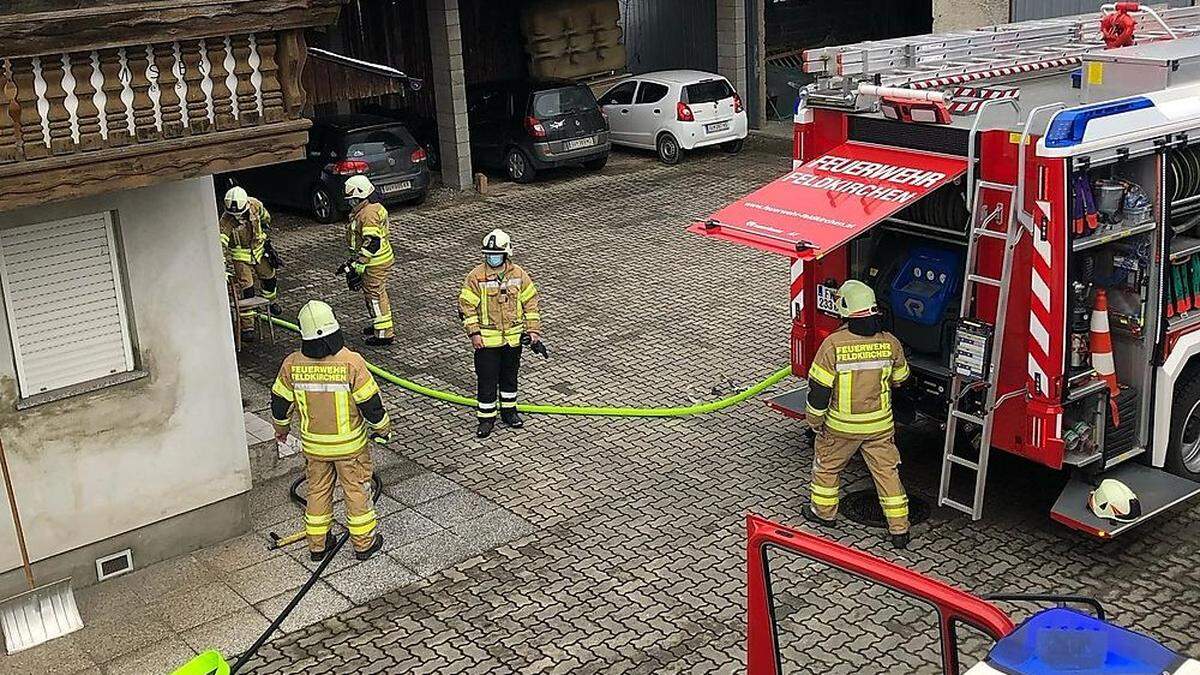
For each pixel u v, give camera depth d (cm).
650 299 1275
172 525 771
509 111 1872
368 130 1658
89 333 719
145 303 731
